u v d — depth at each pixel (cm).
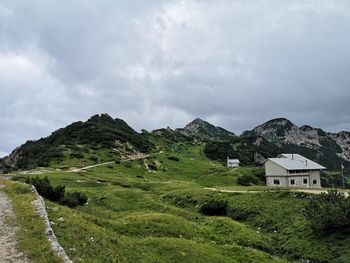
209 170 16888
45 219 2666
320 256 4300
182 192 7806
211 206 6394
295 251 4547
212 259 3272
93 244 2528
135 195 7312
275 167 11275
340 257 4156
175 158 19238
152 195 7788
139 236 3703
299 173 11069
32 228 2441
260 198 6550
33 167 15062
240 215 6081
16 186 4178
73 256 2144
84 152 16725
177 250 3250
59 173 10531
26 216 2744
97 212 4869
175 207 6631
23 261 1886
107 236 2930
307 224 5075
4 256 1958
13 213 2872
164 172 15488
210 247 3662
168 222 4381
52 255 1977
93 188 8231
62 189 4647
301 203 5925
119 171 13838
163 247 3259
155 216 4597
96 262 2172
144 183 9894
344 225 4641
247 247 4272
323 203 5334
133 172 14175
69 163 14238
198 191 7638
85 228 2856
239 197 6806
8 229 2445
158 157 18938
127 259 2581
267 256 3856
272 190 7012
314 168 11188
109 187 8531
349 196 5200
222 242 4272
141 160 16988
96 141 19100
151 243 3322
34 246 2092
